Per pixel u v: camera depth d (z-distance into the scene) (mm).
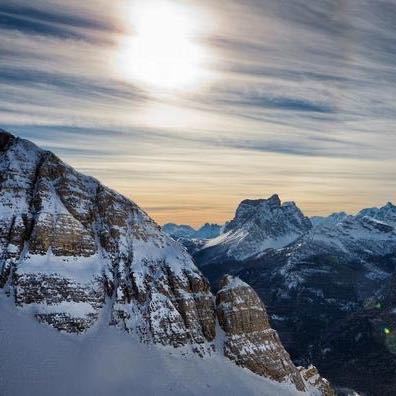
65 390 112438
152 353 133250
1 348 116562
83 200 157125
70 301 134125
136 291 143625
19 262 135500
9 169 150375
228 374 137750
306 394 149125
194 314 146875
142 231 161125
